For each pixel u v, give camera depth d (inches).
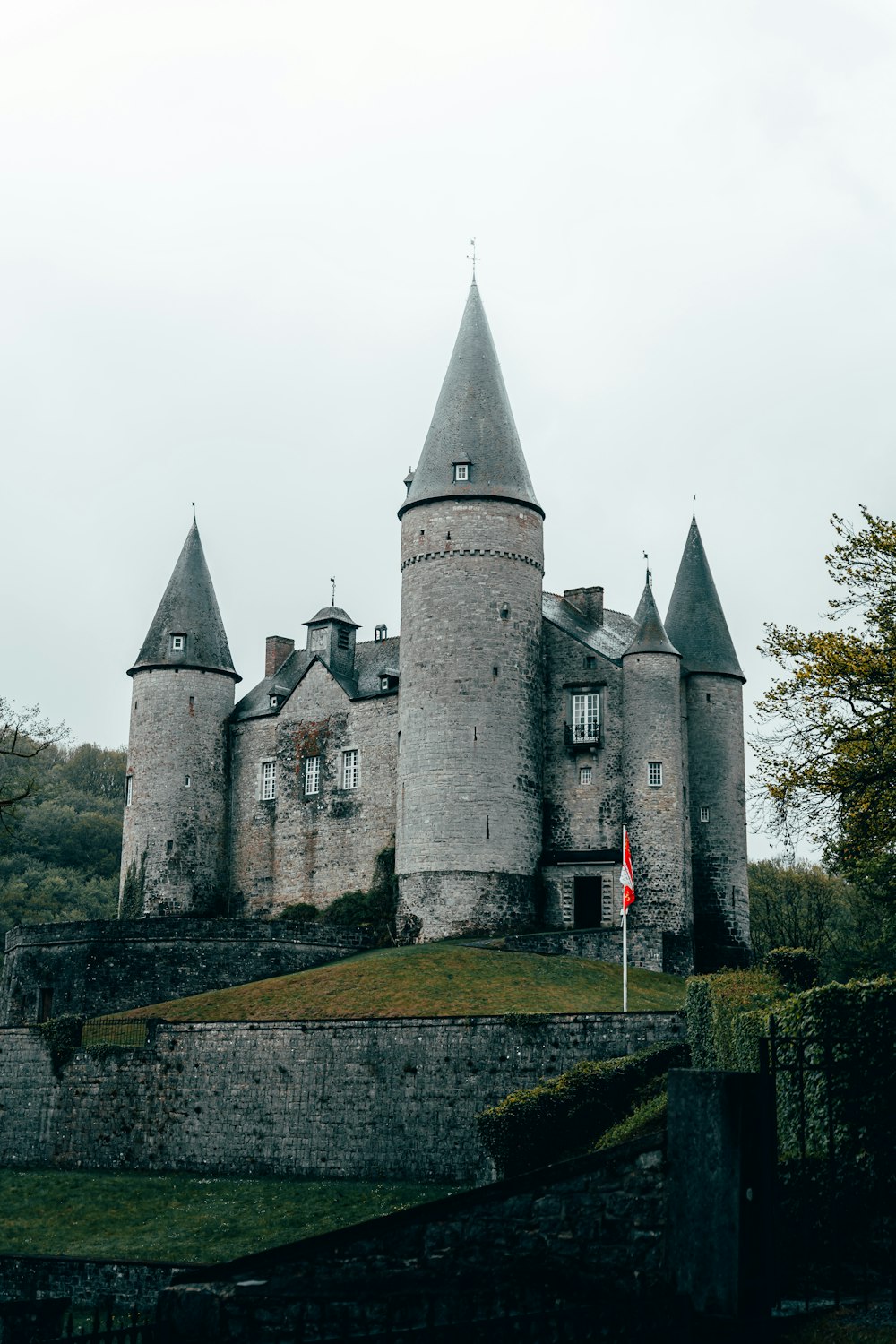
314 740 2591.0
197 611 2719.0
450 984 1779.0
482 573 2295.8
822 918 2669.8
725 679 2375.7
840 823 1239.5
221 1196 1407.5
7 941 2223.2
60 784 3998.5
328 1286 674.2
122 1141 1615.4
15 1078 1712.6
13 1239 1299.2
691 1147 609.0
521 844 2257.6
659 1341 536.4
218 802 2672.2
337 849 2517.2
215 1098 1569.9
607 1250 634.8
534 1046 1427.2
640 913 2191.2
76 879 3444.9
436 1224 668.7
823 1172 674.2
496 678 2273.6
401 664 2341.3
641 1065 1272.1
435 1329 597.9
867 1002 722.2
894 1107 695.1
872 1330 542.3
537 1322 603.5
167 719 2652.6
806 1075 770.2
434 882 2224.4
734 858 2316.7
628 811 2226.9
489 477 2332.7
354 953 2194.9
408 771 2290.8
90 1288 1103.6
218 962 2070.6
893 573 1290.6
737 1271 582.9
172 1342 673.0
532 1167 1186.6
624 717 2274.9
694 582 2442.2
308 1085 1519.4
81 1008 2066.9
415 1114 1459.2
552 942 2091.5
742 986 1215.6
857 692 1243.2
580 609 2544.3
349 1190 1392.7
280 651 2869.1
